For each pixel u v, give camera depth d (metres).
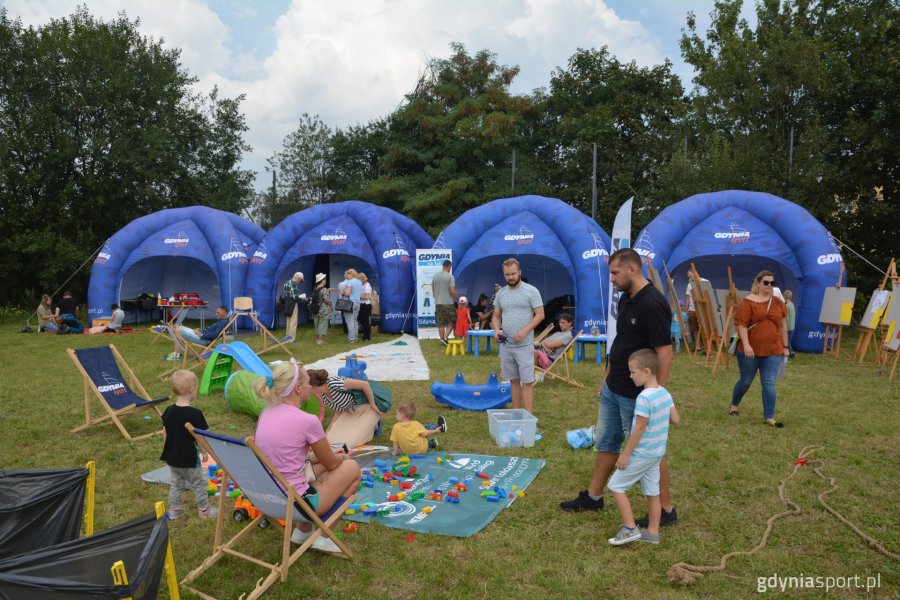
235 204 31.92
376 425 6.99
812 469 5.73
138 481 5.54
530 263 20.27
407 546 4.21
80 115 25.31
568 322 9.96
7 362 12.16
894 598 3.60
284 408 3.90
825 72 20.17
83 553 2.55
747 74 21.81
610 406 4.62
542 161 33.31
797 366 11.83
